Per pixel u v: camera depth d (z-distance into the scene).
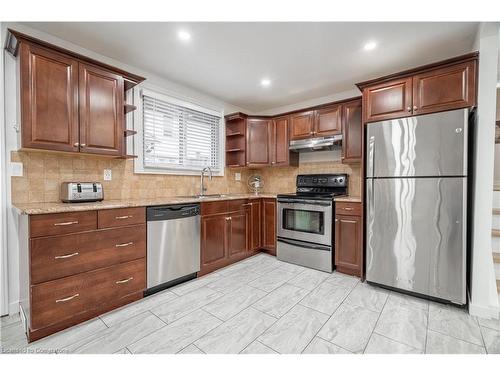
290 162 3.72
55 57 1.92
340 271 2.91
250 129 3.86
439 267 2.10
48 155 2.13
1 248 1.91
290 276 2.79
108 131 2.21
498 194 2.52
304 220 3.14
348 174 3.43
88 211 1.85
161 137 3.08
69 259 1.76
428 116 2.13
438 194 2.10
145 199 2.66
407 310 2.03
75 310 1.79
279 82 3.15
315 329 1.77
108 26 2.02
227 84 3.21
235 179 4.10
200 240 2.74
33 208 1.67
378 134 2.39
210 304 2.13
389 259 2.35
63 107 1.95
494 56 1.88
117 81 2.29
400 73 2.29
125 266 2.07
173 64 2.67
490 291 1.94
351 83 3.17
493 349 1.55
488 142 1.91
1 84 1.88
